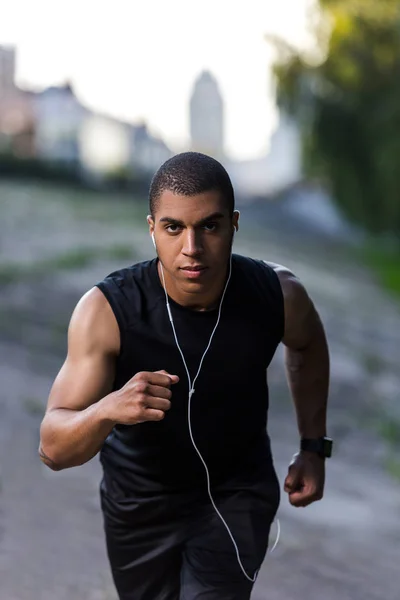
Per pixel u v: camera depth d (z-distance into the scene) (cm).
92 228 1972
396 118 2902
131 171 4666
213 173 228
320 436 287
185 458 258
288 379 290
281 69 3119
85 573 445
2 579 421
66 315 1121
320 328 279
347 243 3847
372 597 466
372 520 634
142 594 277
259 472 267
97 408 220
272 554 518
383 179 2959
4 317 1055
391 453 861
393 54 2991
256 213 4425
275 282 260
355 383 1130
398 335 1589
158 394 215
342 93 3081
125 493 267
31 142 5469
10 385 815
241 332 250
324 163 3238
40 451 242
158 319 245
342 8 2977
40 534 490
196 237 227
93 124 6341
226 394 251
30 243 1625
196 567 265
